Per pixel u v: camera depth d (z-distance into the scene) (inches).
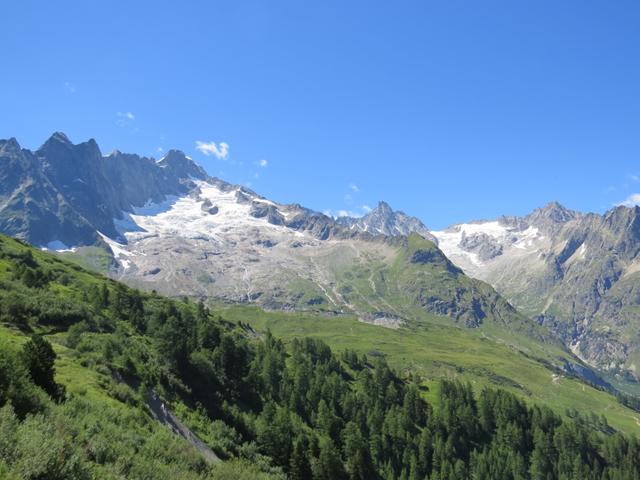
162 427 2541.8
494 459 7716.5
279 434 4569.4
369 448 6545.3
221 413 4407.0
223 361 5462.6
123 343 4097.0
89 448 1571.1
